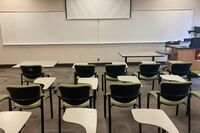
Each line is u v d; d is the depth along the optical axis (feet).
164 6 23.48
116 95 8.89
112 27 23.54
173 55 19.71
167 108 12.03
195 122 10.29
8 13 22.62
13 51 23.65
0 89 15.78
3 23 22.81
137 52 20.06
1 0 22.34
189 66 13.39
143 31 23.90
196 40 18.70
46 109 12.01
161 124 5.51
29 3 22.59
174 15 23.72
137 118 5.81
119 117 10.93
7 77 19.51
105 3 22.86
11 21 22.81
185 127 9.80
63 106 9.00
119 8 23.07
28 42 23.40
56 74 20.47
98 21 23.30
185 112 11.48
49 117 10.98
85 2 22.74
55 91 14.78
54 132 9.43
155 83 17.06
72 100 8.70
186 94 9.09
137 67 23.29
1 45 23.39
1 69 23.15
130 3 23.02
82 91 8.56
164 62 24.23
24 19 22.84
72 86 8.39
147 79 13.71
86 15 23.06
